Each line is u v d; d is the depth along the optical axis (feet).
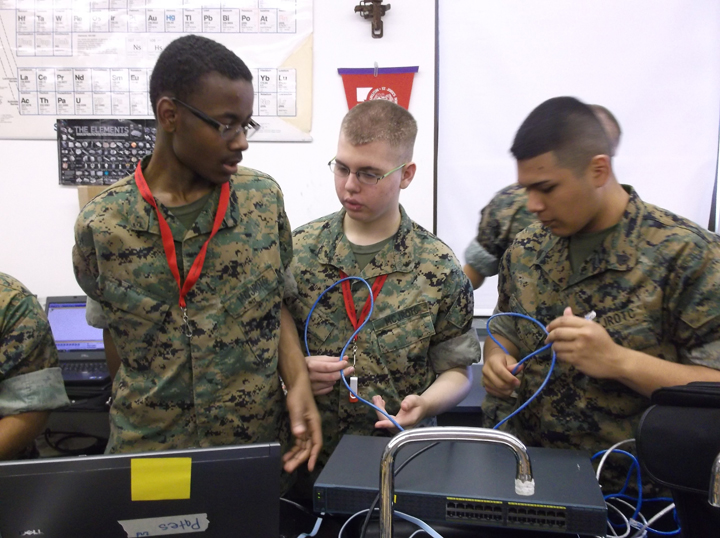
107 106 7.23
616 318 3.37
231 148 2.93
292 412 3.40
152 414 3.32
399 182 3.88
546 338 3.49
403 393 3.97
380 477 2.01
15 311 3.52
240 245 3.42
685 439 2.34
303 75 7.18
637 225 3.38
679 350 3.36
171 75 2.80
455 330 4.01
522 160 3.15
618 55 7.07
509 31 7.10
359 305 4.01
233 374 3.40
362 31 7.12
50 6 7.13
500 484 2.57
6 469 2.14
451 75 7.19
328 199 7.41
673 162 7.20
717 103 7.06
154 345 3.27
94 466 2.18
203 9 7.10
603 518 2.34
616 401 3.38
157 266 3.23
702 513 2.38
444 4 7.08
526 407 3.79
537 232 3.89
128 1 7.10
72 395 6.10
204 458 2.23
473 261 4.95
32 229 7.42
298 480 4.06
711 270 3.13
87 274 3.38
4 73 7.22
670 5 6.95
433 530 2.37
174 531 2.25
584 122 3.04
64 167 7.29
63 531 2.19
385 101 3.94
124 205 3.19
